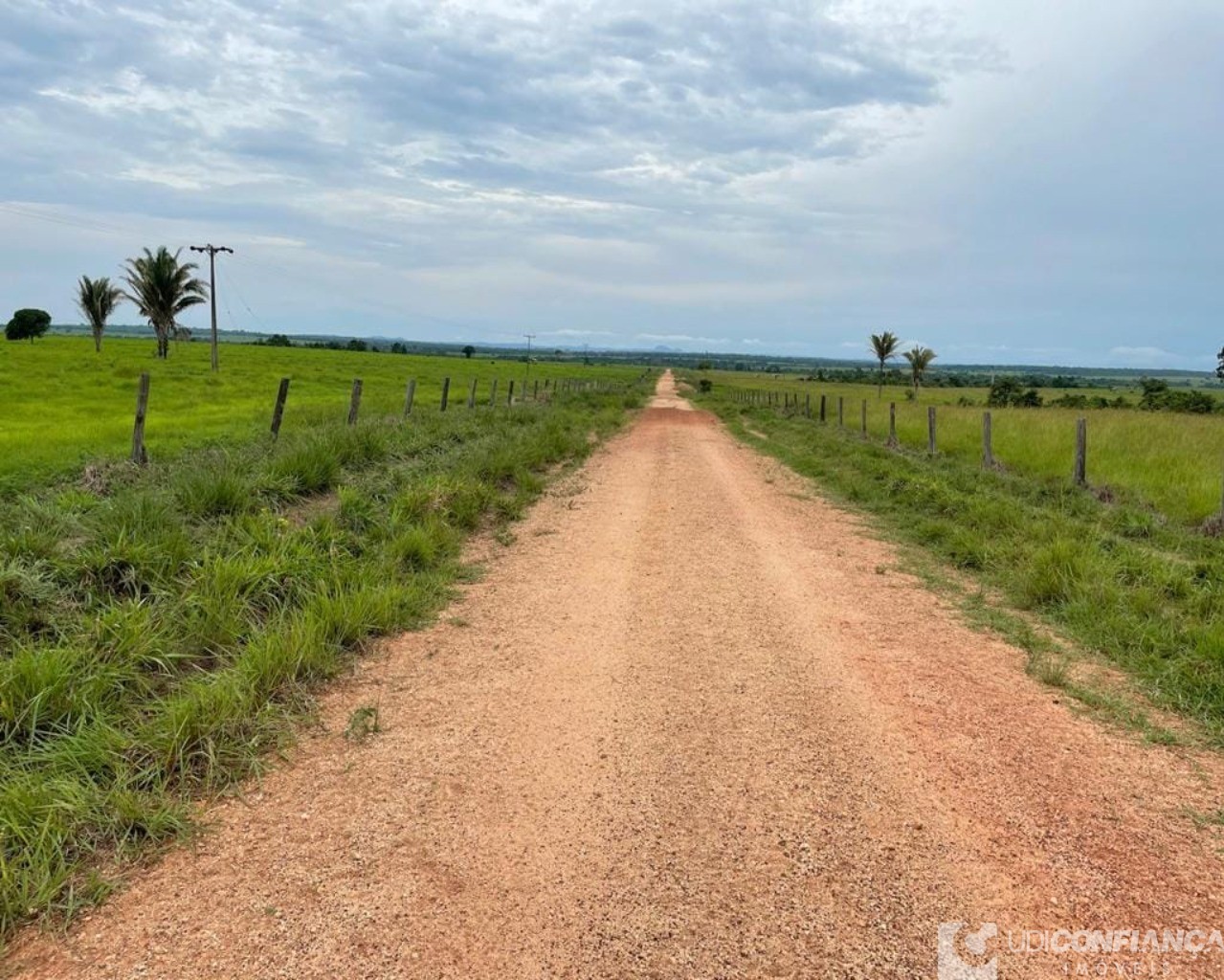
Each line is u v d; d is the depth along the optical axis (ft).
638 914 9.14
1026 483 41.27
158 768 11.62
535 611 20.47
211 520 23.48
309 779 12.11
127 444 38.50
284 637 15.69
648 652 17.71
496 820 11.05
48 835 9.92
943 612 21.22
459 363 237.66
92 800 10.78
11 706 12.15
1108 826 11.18
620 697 15.29
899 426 75.66
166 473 29.01
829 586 23.56
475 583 22.84
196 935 8.68
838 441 63.52
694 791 11.92
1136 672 17.03
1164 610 20.66
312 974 8.12
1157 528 31.55
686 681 16.08
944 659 17.71
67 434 42.16
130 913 9.04
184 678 14.66
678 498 38.34
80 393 73.72
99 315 155.63
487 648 17.76
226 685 13.71
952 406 114.42
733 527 31.58
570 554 26.40
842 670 16.92
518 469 40.16
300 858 10.13
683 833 10.82
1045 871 10.08
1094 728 14.35
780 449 62.18
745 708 14.88
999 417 77.66
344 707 14.61
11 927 8.71
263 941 8.61
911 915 9.19
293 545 21.09
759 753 13.12
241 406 66.80
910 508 35.53
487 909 9.20
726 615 20.44
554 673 16.40
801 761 12.89
